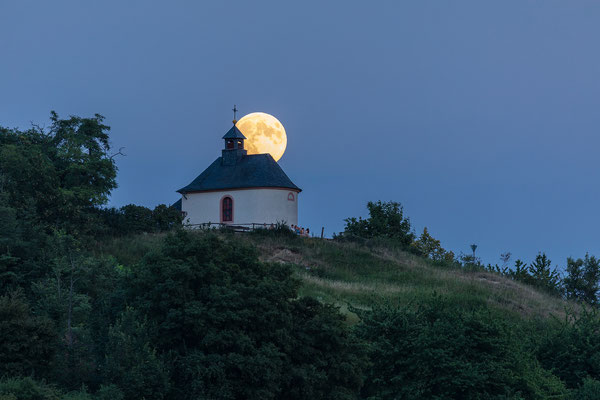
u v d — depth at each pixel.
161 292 88.31
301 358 93.19
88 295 107.44
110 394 77.88
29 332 83.19
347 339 96.94
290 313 93.69
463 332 101.56
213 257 94.06
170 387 82.69
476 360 101.00
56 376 84.19
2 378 77.94
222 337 85.94
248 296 90.94
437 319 106.19
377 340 103.31
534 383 102.12
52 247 116.50
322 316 96.50
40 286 100.19
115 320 93.44
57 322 93.62
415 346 99.81
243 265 98.06
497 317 108.69
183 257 92.75
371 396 99.56
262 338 90.75
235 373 85.69
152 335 86.44
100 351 91.00
